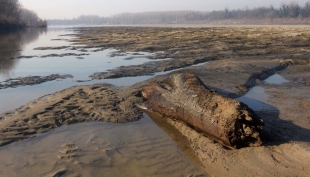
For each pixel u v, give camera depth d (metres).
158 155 4.95
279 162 4.50
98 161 4.70
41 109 6.73
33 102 7.41
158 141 5.47
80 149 5.09
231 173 4.34
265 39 25.30
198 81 6.55
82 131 5.82
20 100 7.82
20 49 21.41
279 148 4.91
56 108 6.87
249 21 124.25
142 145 5.30
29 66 13.50
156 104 6.85
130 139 5.54
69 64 13.98
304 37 26.61
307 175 4.14
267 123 6.05
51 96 7.96
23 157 4.80
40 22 98.56
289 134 5.46
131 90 8.56
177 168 4.55
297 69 12.38
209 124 5.36
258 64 13.05
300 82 10.12
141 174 4.38
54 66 13.44
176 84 6.85
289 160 4.54
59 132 5.75
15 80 10.41
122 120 6.40
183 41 24.58
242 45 20.67
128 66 13.11
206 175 4.34
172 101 6.40
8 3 63.38
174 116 6.38
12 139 5.36
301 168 4.32
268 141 5.18
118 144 5.32
